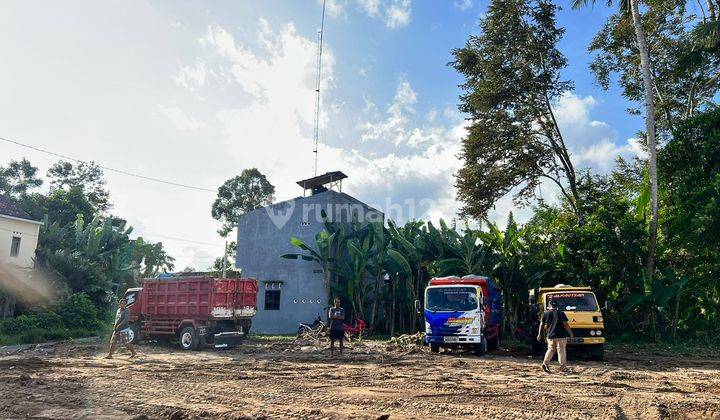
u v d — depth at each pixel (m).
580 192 30.14
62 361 13.30
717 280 19.84
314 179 31.73
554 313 11.77
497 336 18.38
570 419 6.54
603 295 21.64
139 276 41.56
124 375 10.73
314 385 9.42
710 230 18.92
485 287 17.77
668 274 19.80
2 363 12.50
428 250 25.23
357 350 16.94
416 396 8.23
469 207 31.48
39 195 43.41
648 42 28.73
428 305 16.36
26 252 30.33
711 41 20.62
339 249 27.17
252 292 19.06
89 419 6.51
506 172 30.64
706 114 21.55
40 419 6.53
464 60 30.80
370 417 6.58
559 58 29.23
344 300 27.02
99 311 29.53
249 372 11.31
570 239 22.53
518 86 28.94
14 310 27.36
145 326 18.98
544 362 11.65
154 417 6.68
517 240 24.20
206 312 17.45
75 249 33.41
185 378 10.34
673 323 19.62
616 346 18.52
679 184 21.16
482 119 30.69
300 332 24.41
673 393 8.64
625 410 7.12
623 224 20.56
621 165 32.69
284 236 29.20
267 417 6.59
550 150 30.09
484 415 6.77
